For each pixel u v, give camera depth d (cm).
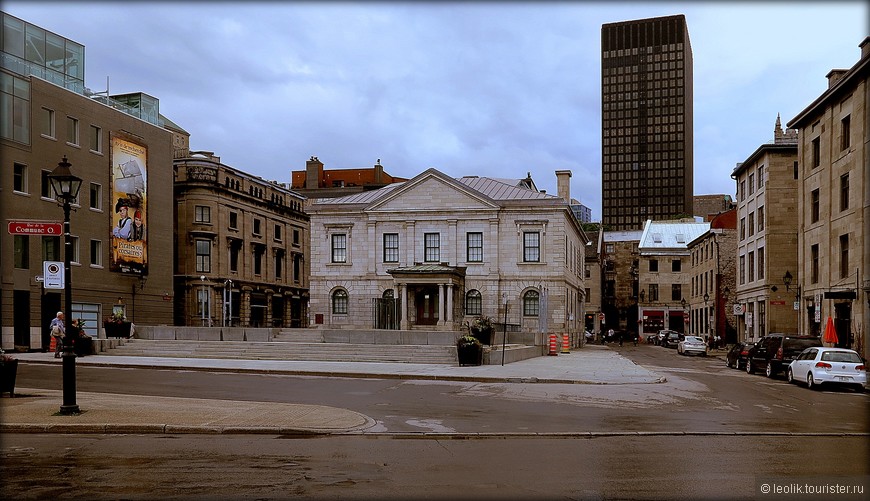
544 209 5316
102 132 4772
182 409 1568
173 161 5991
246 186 6812
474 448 1205
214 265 6178
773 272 4778
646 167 17700
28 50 4306
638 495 872
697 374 3073
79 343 3284
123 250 4925
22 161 4062
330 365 2856
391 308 5225
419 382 2333
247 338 3644
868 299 3228
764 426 1491
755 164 5162
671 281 8688
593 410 1722
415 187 5503
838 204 3653
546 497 859
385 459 1095
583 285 7300
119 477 963
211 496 859
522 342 4366
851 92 3500
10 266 3938
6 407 1578
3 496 861
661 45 17712
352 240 5584
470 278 5375
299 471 1002
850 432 1418
